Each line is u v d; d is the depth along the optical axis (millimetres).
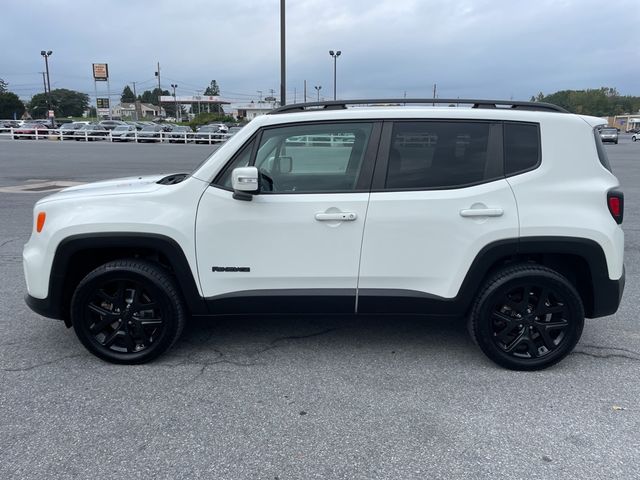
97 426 3045
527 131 3650
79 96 128875
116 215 3607
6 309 4922
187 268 3660
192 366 3795
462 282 3648
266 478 2623
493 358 3736
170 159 23047
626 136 76375
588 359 3928
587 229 3533
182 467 2699
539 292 3672
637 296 5332
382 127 3654
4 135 44188
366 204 3586
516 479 2619
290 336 4324
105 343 3807
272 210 3600
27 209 10086
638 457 2785
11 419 3111
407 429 3031
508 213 3559
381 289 3699
